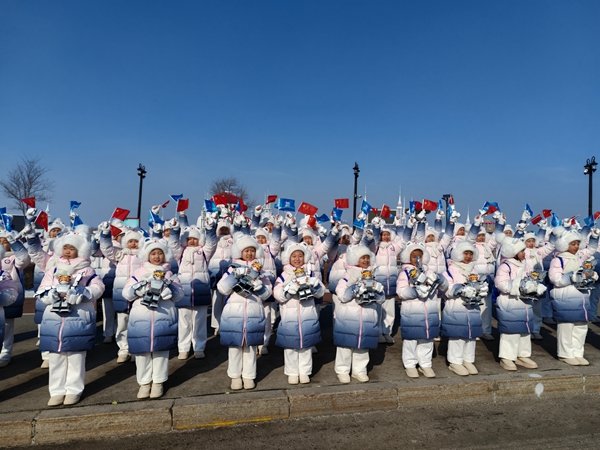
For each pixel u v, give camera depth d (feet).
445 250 31.07
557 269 20.08
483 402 16.93
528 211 35.65
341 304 17.49
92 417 13.73
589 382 18.03
